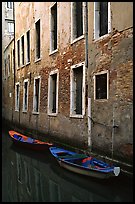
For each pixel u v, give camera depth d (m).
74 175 7.41
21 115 17.22
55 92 12.32
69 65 10.35
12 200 6.29
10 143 13.79
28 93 15.73
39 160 9.97
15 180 7.87
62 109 10.83
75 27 10.15
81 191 6.76
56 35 12.20
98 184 6.76
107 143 7.86
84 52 9.24
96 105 8.43
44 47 13.13
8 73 22.08
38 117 13.76
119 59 7.44
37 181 7.69
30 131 15.09
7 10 26.59
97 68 8.45
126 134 7.06
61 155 8.83
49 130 12.19
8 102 21.84
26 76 16.20
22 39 17.39
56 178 7.86
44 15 13.11
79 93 9.97
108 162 7.68
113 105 7.62
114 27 7.66
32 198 6.38
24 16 16.56
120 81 7.38
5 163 9.76
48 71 12.55
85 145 9.04
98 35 8.63
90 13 8.90
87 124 8.91
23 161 9.95
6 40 26.17
